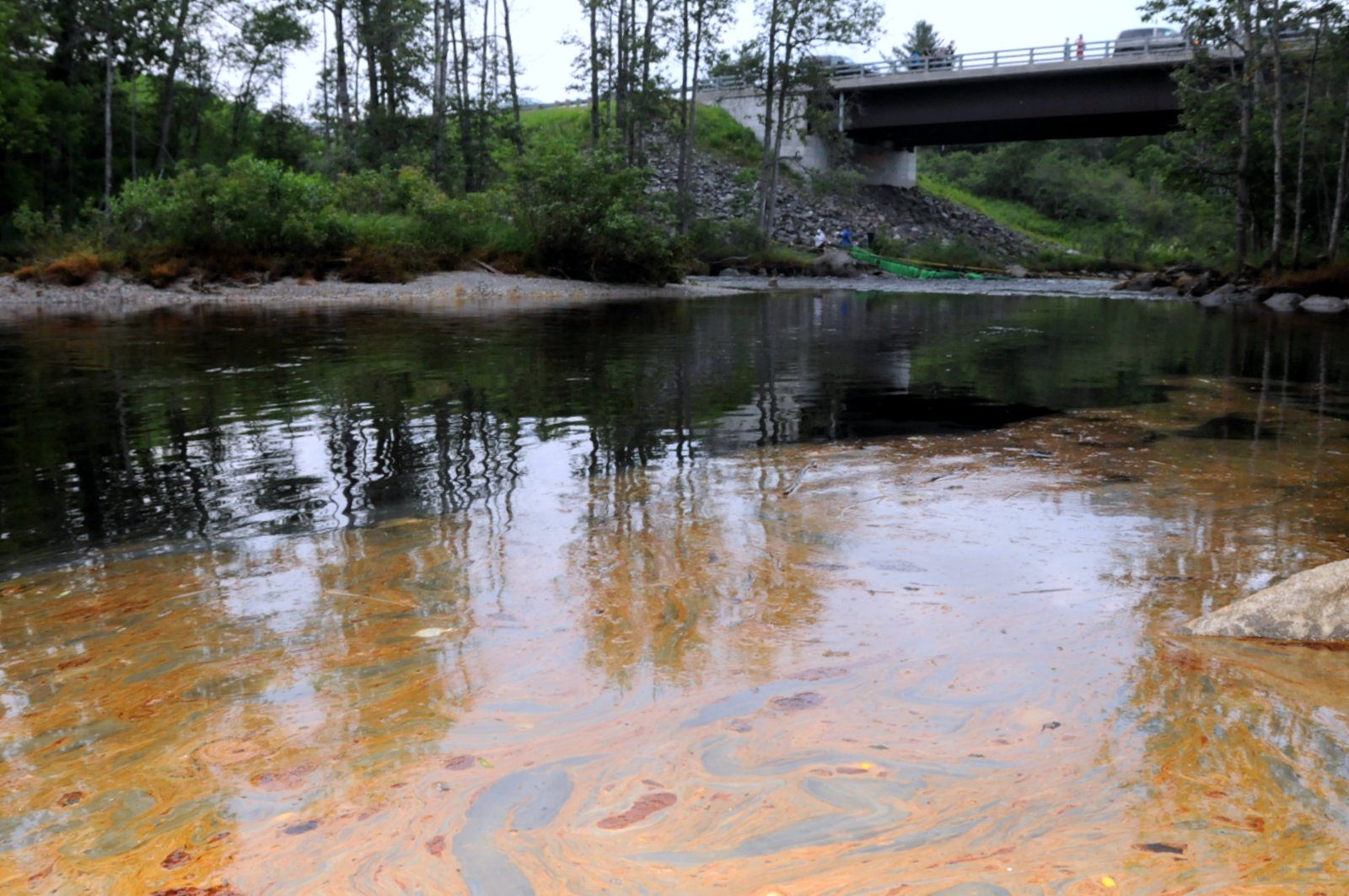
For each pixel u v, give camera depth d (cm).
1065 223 6769
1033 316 1894
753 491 492
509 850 185
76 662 288
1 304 1916
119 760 226
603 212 2741
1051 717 239
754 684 263
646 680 266
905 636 297
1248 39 2839
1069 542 403
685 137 4028
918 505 463
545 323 1575
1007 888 170
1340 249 2947
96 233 2364
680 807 200
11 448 600
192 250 2311
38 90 3072
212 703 256
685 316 1775
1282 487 501
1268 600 304
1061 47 4588
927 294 2777
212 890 175
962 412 736
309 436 636
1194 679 262
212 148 3881
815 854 182
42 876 181
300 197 2391
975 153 8200
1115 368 1021
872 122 5175
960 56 4831
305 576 365
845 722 239
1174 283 3178
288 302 2058
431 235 2638
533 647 291
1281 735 228
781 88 4100
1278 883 170
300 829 195
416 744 231
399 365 999
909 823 193
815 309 2055
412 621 315
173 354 1084
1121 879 172
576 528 425
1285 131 2958
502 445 607
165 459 571
